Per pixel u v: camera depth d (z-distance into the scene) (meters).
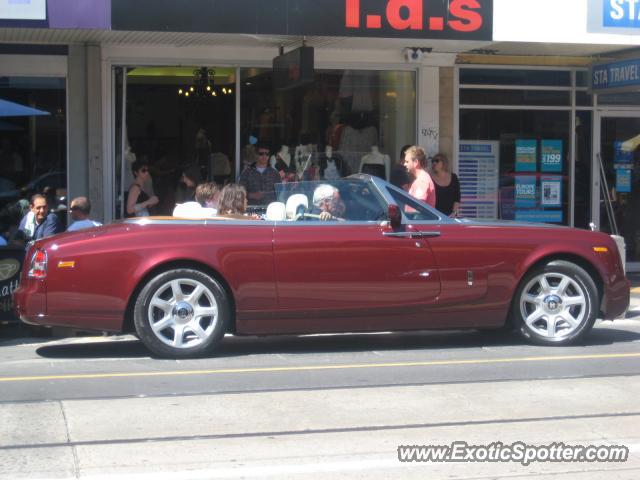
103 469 5.18
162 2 10.59
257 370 7.74
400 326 8.41
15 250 9.84
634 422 6.17
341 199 8.60
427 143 13.70
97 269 7.89
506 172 14.35
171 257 7.93
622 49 13.29
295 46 12.49
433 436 5.83
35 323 7.93
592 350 8.67
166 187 12.82
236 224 8.20
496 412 6.39
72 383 7.26
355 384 7.21
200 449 5.55
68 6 10.40
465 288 8.42
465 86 14.02
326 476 5.08
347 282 8.23
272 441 5.71
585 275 8.69
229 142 12.96
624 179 14.89
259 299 8.11
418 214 8.55
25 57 12.19
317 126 13.30
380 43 12.29
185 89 12.77
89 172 12.42
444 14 11.27
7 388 7.09
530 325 8.74
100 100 12.40
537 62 14.14
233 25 10.73
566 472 5.20
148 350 8.72
